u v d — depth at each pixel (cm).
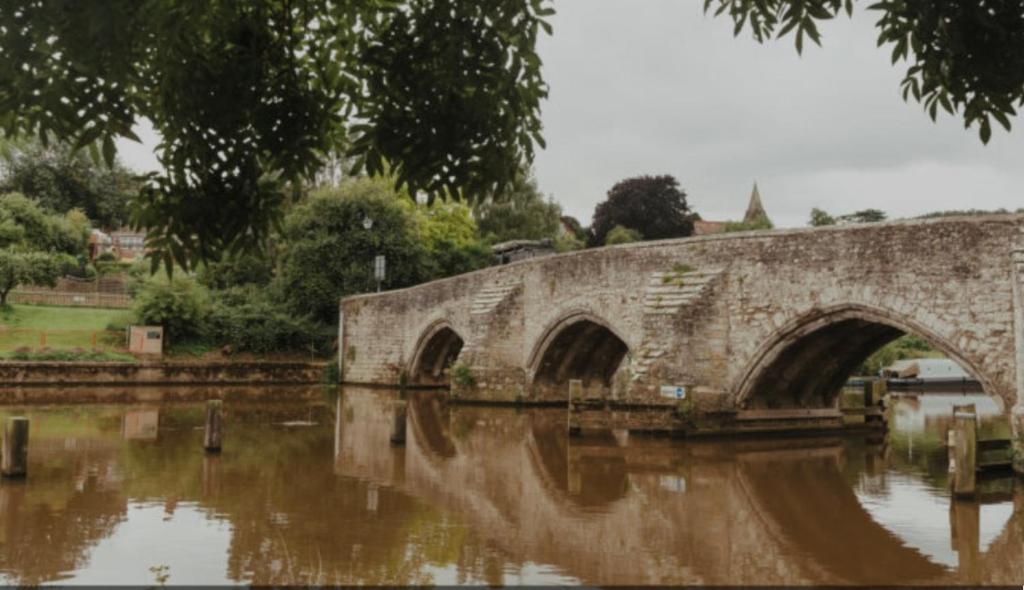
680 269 2341
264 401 3183
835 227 1958
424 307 3888
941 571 911
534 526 1110
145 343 4072
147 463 1570
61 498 1235
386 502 1252
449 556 945
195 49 491
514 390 3061
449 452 1833
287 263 4859
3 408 2631
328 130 542
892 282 1836
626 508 1242
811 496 1356
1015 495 1374
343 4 522
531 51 474
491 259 5550
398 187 500
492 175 497
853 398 2480
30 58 404
